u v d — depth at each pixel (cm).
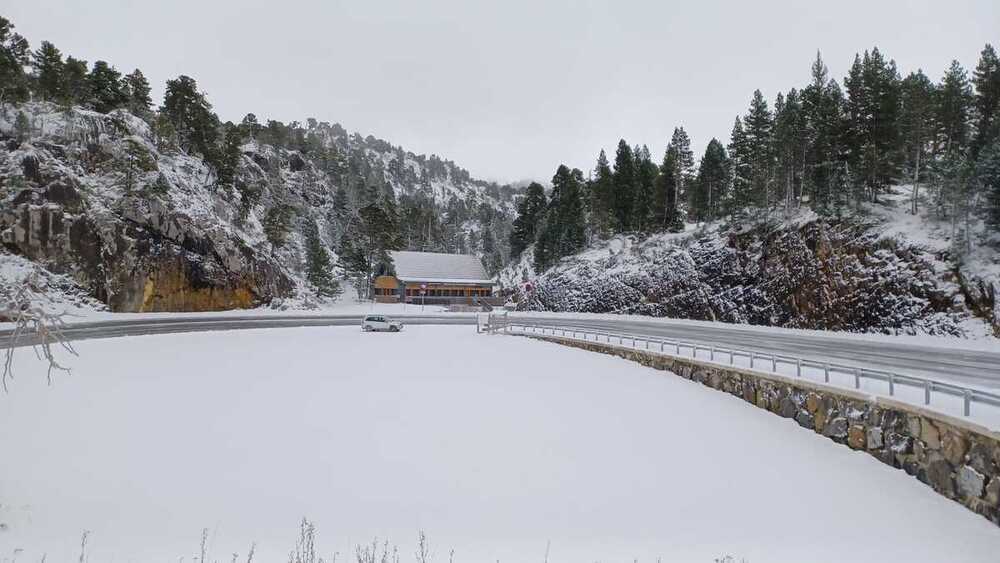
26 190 4469
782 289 4528
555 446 1639
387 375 2661
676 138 8662
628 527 1142
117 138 5606
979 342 3048
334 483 1338
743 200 5756
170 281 5184
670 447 1648
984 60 4666
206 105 7525
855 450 1575
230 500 1223
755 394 2134
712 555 1012
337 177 13500
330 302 7475
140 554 954
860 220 4191
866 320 3775
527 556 1001
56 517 1096
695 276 5459
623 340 3522
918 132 4319
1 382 2164
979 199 3556
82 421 1728
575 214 8325
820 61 5516
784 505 1258
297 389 2288
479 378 2633
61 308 4250
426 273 8694
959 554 1020
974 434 1188
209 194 6531
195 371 2603
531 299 7538
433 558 985
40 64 5809
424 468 1448
